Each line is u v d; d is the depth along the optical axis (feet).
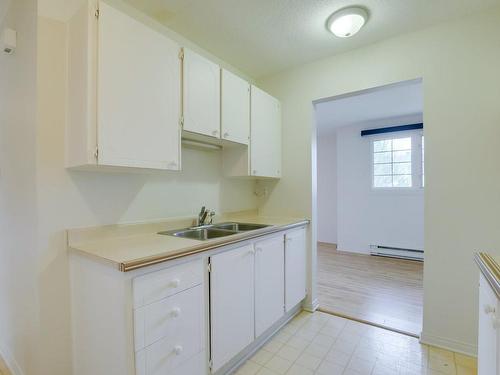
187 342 4.41
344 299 9.16
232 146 7.62
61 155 4.53
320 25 6.48
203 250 4.64
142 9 5.85
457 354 6.07
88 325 4.24
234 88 6.84
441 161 6.34
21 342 4.91
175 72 5.27
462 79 6.15
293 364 5.76
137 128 4.58
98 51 4.09
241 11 5.97
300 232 8.02
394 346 6.40
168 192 6.50
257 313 6.11
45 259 4.35
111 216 5.31
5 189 5.51
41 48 4.29
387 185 15.33
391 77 7.01
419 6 5.80
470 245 6.04
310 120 8.37
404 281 10.98
